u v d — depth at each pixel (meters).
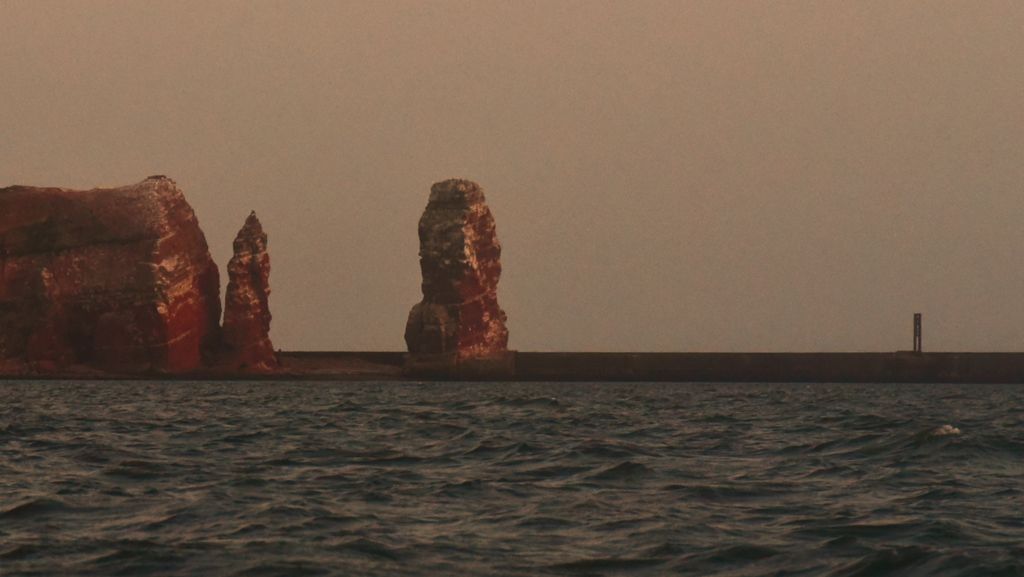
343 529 97.31
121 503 110.56
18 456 154.75
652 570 83.69
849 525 98.00
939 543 90.12
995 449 148.38
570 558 87.06
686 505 109.69
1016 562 82.81
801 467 139.12
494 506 109.69
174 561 85.12
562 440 177.12
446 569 83.69
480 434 191.38
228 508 107.62
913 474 130.00
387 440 180.75
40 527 98.38
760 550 89.00
